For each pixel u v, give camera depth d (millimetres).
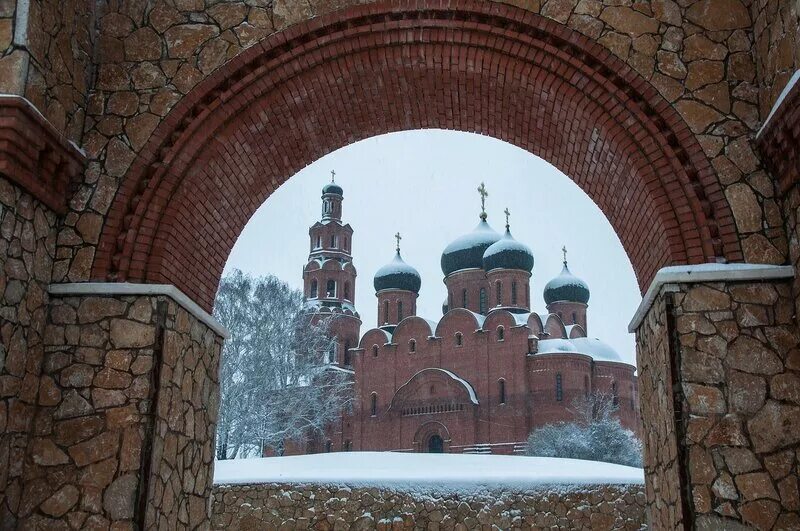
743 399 6223
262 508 17156
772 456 6074
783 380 6219
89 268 7086
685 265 6668
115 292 6961
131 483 6516
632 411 57688
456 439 56062
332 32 7766
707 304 6477
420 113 9188
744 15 7223
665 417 6707
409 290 68250
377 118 9195
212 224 8469
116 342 6871
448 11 7645
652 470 7441
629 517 16047
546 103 8008
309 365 50094
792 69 6121
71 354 6848
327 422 60156
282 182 9641
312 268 68188
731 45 7180
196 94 7613
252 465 22922
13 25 6336
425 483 17062
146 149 7434
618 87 7270
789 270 6395
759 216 6676
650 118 7129
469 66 8023
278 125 8445
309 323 53438
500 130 9305
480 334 58594
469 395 56375
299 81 7984
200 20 7832
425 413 57875
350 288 68938
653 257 7707
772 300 6410
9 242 6242
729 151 6879
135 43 7789
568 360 55438
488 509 16609
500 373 56969
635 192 7539
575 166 8875
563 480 16703
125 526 6414
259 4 7859
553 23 7445
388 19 7711
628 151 7211
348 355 65500
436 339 60312
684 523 6059
